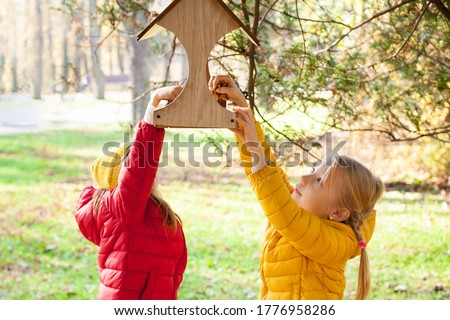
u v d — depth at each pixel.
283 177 3.06
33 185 9.97
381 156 8.95
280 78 3.60
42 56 28.16
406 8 4.04
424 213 7.64
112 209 2.66
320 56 3.77
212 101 2.46
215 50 4.04
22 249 6.60
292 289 2.57
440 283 5.38
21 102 22.53
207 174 10.85
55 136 15.25
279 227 2.46
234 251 6.59
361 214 2.69
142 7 3.98
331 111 3.93
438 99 4.54
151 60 16.20
